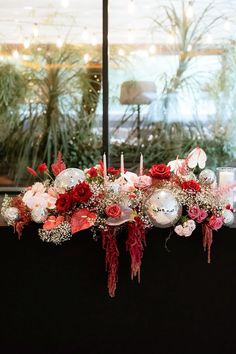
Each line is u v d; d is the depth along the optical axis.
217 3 4.05
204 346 1.78
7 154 4.22
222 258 1.75
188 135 4.23
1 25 4.11
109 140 4.25
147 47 4.16
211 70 4.16
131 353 1.77
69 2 4.10
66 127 4.23
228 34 4.10
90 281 1.73
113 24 4.13
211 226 1.67
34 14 4.11
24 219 1.68
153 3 4.09
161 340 1.77
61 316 1.75
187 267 1.74
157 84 4.20
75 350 1.76
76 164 4.25
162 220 1.62
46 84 4.19
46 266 1.72
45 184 1.81
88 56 4.17
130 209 1.63
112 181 1.75
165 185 1.74
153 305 1.75
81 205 1.65
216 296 1.76
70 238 1.69
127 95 4.22
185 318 1.77
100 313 1.75
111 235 1.65
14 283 1.72
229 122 4.20
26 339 1.75
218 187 1.81
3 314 1.73
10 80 4.17
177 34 4.13
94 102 4.21
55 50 4.16
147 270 1.73
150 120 4.24
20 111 4.20
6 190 4.23
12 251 1.71
